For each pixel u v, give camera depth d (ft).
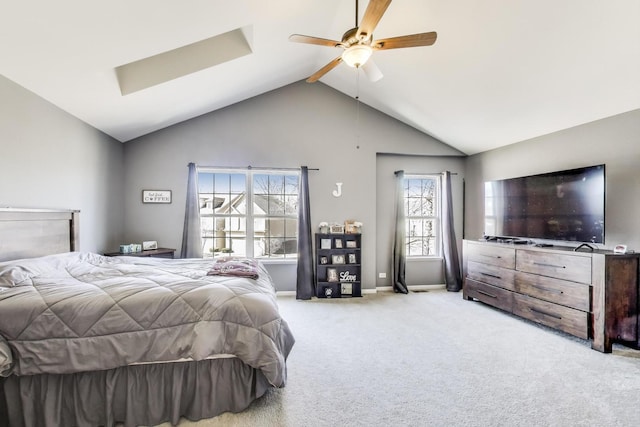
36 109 8.48
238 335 5.77
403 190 16.02
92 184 11.28
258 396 6.00
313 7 9.09
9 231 7.26
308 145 15.08
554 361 8.05
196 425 5.59
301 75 14.47
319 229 15.12
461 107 12.66
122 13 6.41
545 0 7.14
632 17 6.77
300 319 11.46
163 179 14.03
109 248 12.53
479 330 10.32
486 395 6.49
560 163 11.78
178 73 9.86
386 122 15.80
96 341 5.30
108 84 9.09
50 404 5.32
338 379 7.14
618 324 8.62
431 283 16.81
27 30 6.22
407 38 6.80
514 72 9.68
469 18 8.47
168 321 5.63
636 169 9.36
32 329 5.16
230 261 9.30
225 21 8.01
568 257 9.52
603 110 9.84
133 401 5.57
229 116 14.49
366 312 12.33
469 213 16.69
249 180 15.03
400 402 6.24
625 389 6.72
